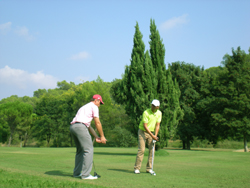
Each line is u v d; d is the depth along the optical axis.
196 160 10.45
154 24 15.59
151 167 6.25
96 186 3.68
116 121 46.00
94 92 42.66
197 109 34.88
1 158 10.01
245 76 30.08
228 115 29.88
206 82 35.06
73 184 3.69
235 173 6.19
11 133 47.34
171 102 14.62
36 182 3.72
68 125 51.53
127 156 12.92
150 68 14.63
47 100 59.62
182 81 34.47
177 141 53.78
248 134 29.12
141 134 6.30
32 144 60.44
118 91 15.41
